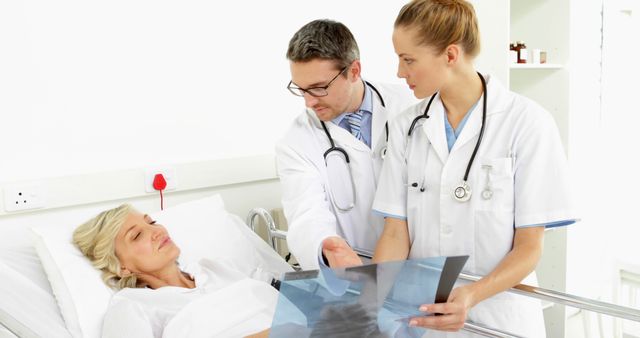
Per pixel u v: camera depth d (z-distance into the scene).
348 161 1.56
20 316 1.31
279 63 2.05
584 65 2.52
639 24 2.78
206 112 1.91
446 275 1.05
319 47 1.37
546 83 2.49
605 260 2.84
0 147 1.57
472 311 1.32
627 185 2.87
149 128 1.80
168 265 1.55
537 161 1.21
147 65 1.78
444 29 1.16
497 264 1.27
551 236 2.47
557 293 1.17
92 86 1.69
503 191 1.25
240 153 2.00
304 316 1.01
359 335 1.08
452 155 1.31
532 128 1.22
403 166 1.40
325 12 2.14
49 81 1.62
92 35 1.68
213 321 1.34
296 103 2.11
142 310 1.34
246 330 1.34
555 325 2.49
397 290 1.05
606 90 2.68
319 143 1.58
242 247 1.75
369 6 2.25
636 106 2.84
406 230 1.41
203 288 1.53
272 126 2.06
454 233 1.31
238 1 1.93
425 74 1.21
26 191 1.57
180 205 1.77
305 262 1.42
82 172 1.70
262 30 2.00
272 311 1.42
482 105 1.29
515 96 1.29
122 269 1.51
